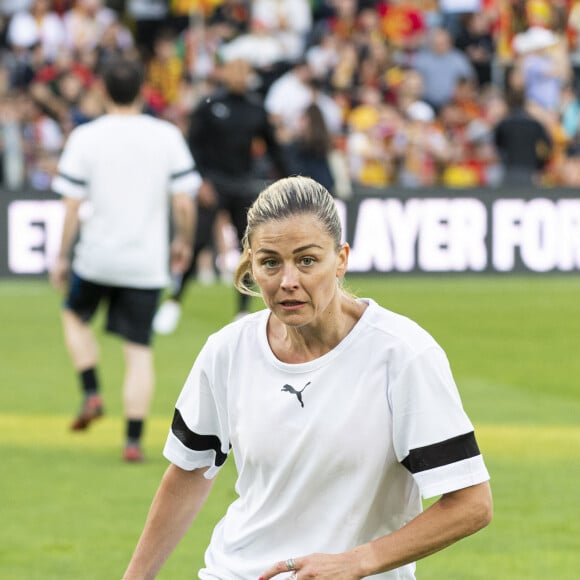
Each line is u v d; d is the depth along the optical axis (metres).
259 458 9.70
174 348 35.47
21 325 39.53
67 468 22.22
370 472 9.52
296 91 54.19
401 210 50.81
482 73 60.84
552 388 29.91
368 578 9.68
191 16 61.69
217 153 37.12
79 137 22.53
